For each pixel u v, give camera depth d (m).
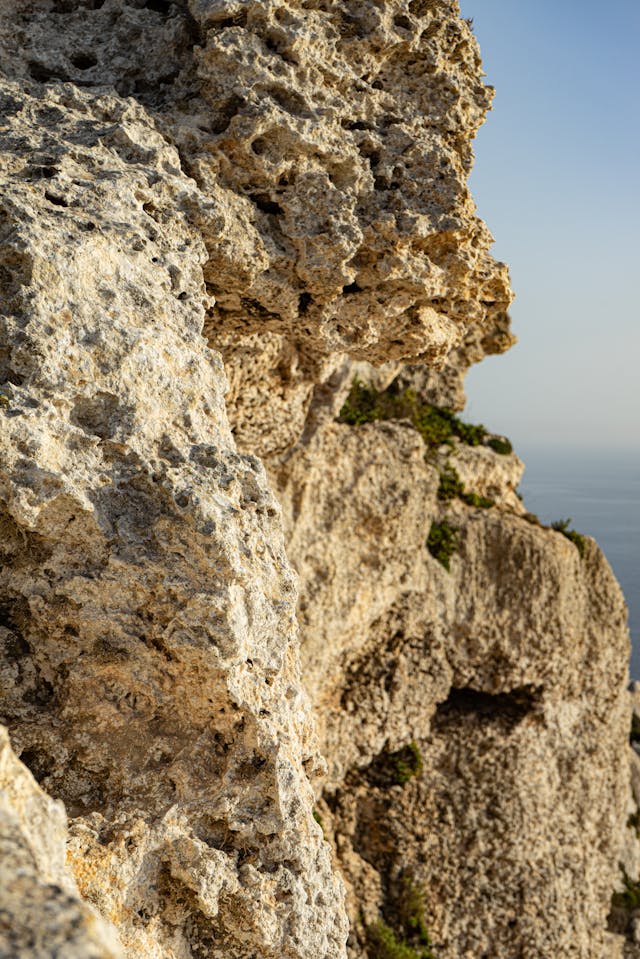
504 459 19.05
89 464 4.88
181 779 4.94
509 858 17.16
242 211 6.89
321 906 5.13
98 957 2.34
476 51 7.88
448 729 17.52
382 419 17.41
